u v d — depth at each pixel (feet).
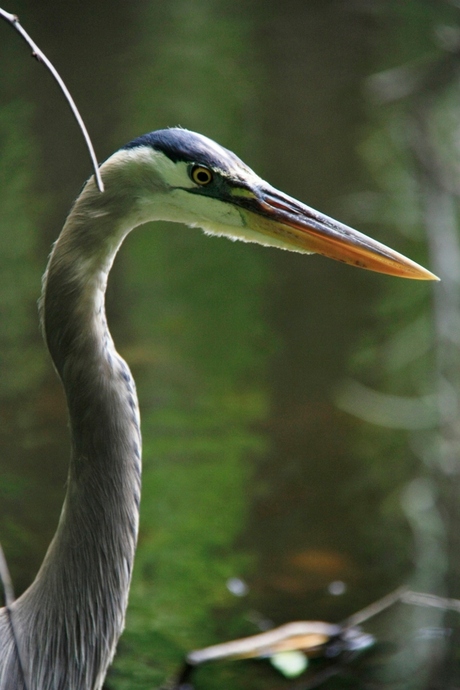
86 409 16.07
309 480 32.40
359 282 46.70
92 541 16.35
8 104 63.52
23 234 48.47
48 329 16.14
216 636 24.98
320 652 24.41
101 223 15.92
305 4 84.64
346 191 52.24
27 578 26.84
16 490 31.24
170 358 39.58
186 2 92.99
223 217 17.06
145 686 22.88
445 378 33.35
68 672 16.60
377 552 28.91
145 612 25.91
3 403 36.47
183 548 28.86
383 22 75.20
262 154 58.34
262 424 35.40
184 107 65.36
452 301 33.40
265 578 27.58
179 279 46.75
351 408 36.37
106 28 83.51
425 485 32.14
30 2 88.22
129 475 16.51
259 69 74.28
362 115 64.23
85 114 63.10
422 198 34.65
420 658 24.07
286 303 44.73
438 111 35.50
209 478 32.27
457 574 27.66
